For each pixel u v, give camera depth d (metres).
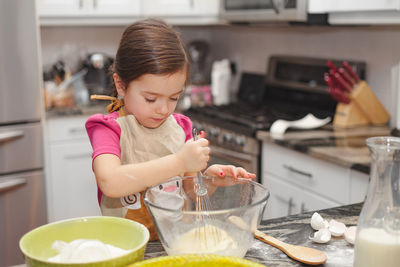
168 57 1.02
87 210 2.89
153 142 1.20
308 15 2.27
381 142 0.83
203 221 0.83
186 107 3.00
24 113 2.50
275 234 1.04
